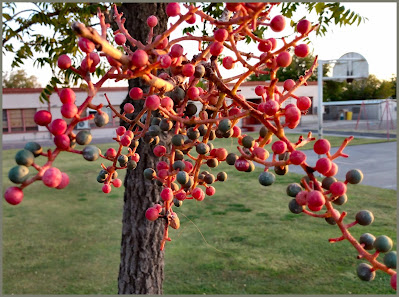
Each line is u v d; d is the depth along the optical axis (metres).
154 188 2.67
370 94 33.31
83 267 4.33
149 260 2.71
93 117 0.66
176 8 0.82
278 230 5.41
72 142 0.65
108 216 6.36
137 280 2.71
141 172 2.65
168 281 3.91
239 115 0.85
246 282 3.88
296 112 0.78
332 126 25.16
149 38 0.92
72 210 6.74
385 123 26.06
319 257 4.45
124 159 1.20
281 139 0.80
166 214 1.02
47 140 20.78
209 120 0.86
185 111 1.09
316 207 0.71
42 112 0.63
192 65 0.89
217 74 1.00
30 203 7.21
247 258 4.46
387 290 3.63
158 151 1.07
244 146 0.86
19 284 3.91
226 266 4.26
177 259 4.46
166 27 2.56
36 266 4.37
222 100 1.01
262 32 2.79
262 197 7.38
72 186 8.70
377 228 5.30
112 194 7.91
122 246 2.79
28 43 3.57
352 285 3.76
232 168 10.55
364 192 7.61
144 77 0.76
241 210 6.49
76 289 3.79
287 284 3.83
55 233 5.52
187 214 6.29
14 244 5.08
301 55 0.84
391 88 33.31
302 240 4.99
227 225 5.68
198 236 5.22
